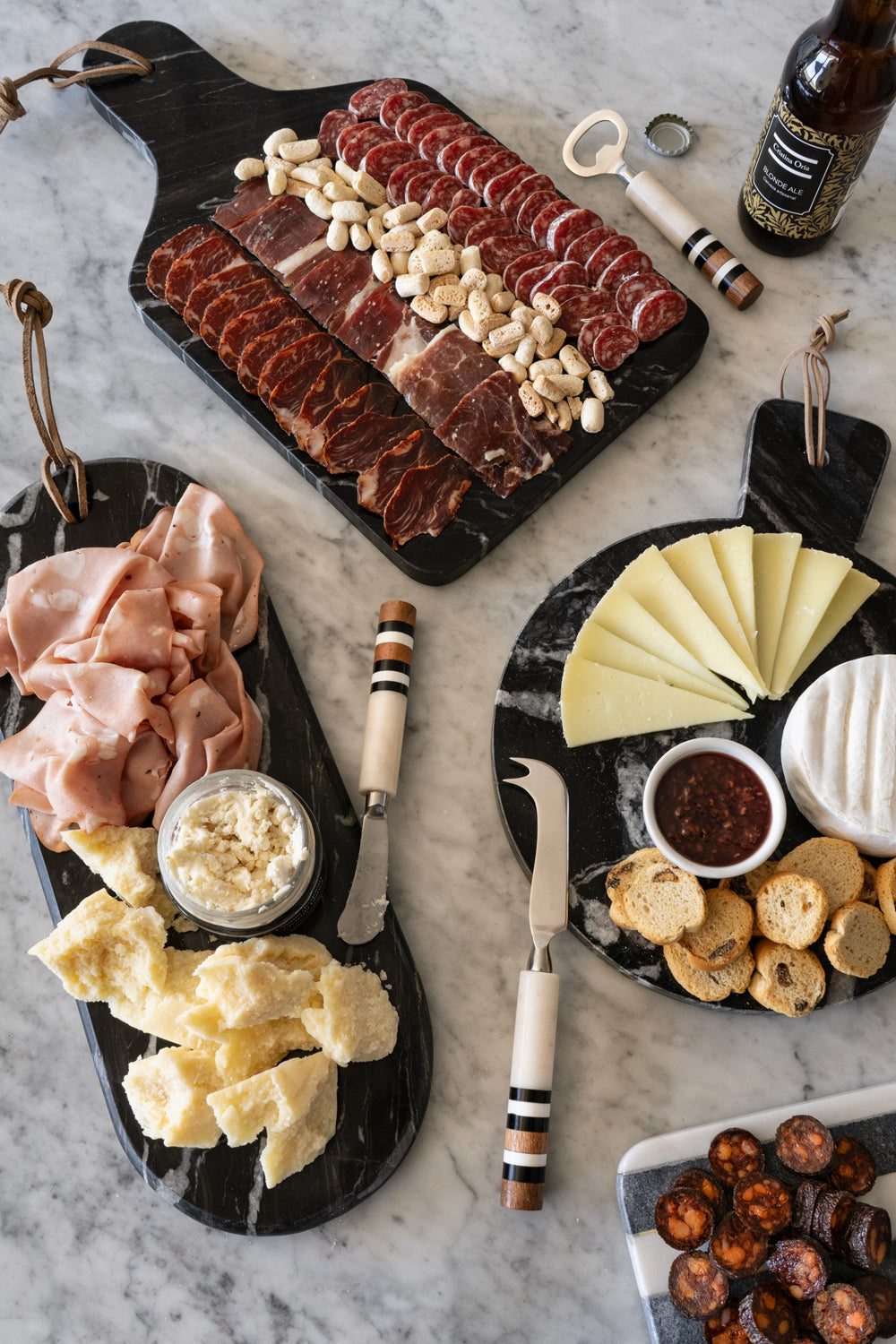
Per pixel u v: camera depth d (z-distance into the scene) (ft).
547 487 6.47
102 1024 5.60
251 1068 5.31
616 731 5.92
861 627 6.29
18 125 7.77
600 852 5.79
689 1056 5.66
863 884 5.60
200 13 8.03
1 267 7.39
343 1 8.04
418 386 6.59
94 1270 5.44
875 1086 5.51
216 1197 5.29
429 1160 5.49
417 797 6.12
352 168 7.30
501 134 7.62
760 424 6.66
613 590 6.14
